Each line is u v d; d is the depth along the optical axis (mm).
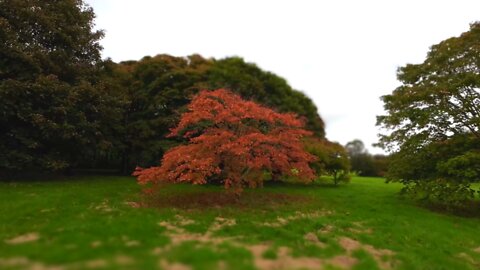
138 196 11773
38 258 5195
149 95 20203
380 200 13609
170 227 7660
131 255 5438
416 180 13055
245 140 10086
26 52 13766
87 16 17719
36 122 13023
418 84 13617
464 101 12172
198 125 12859
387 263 6422
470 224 10258
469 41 12852
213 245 6312
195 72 21188
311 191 15977
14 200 9812
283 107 22438
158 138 19344
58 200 9938
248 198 12344
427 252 7227
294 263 5738
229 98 11727
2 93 12328
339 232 8117
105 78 17797
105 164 25391
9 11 14367
